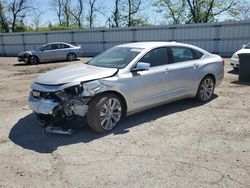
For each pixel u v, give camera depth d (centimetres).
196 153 392
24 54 1781
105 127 470
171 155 387
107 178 332
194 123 513
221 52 2034
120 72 486
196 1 3459
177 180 324
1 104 693
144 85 511
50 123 468
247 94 733
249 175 332
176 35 2159
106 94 464
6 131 493
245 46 1172
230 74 1073
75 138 452
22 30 4297
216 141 431
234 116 551
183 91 595
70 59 1969
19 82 1047
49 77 475
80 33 2542
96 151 404
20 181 332
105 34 2439
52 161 378
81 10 4391
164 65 555
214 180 323
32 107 467
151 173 341
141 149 407
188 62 607
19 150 413
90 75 461
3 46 2977
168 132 471
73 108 443
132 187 313
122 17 4084
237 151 396
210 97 678
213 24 2006
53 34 2672
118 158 381
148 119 536
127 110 499
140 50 533
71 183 324
